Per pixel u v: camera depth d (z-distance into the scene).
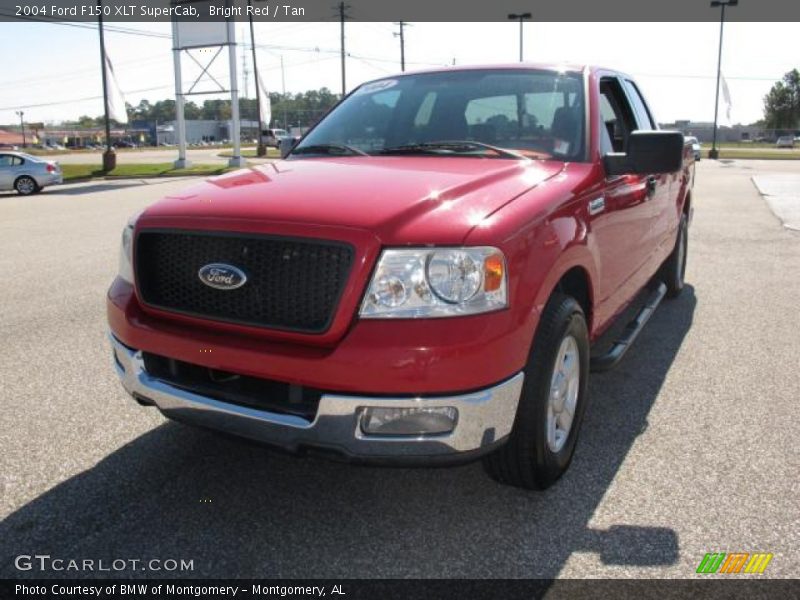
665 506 2.94
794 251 9.02
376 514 2.91
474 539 2.73
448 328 2.41
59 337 5.33
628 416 3.88
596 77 4.07
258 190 2.94
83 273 7.79
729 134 109.38
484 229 2.54
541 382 2.77
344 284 2.45
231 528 2.81
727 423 3.78
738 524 2.80
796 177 24.36
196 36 31.91
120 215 13.84
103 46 31.05
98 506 2.96
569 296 3.12
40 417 3.85
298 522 2.85
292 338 2.54
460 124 3.88
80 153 64.25
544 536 2.74
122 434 3.64
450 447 2.47
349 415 2.44
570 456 3.20
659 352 4.98
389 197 2.71
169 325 2.84
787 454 3.41
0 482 3.15
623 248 3.92
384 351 2.39
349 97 4.57
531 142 3.66
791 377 4.47
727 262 8.34
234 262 2.65
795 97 107.00
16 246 9.76
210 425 2.74
